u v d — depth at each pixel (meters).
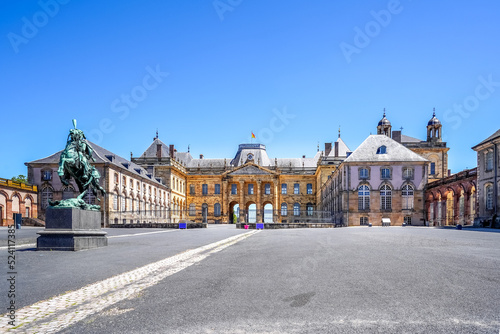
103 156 56.88
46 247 14.34
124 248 15.29
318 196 93.88
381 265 9.43
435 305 5.70
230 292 6.64
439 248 13.59
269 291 6.69
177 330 4.67
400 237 20.12
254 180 95.44
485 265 9.31
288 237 22.20
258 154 107.25
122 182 58.72
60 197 57.50
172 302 5.98
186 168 102.88
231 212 101.12
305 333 4.54
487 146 39.16
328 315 5.24
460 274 8.10
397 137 81.44
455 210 47.56
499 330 4.62
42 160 59.22
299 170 101.00
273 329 4.69
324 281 7.50
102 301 6.06
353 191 56.97
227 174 96.31
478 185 41.03
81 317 5.21
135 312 5.44
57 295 6.52
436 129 81.31
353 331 4.60
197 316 5.23
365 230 32.81
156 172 86.06
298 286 7.07
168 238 22.36
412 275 8.02
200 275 8.34
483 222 38.34
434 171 78.88
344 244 15.78
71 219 14.43
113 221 54.53
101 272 8.91
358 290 6.69
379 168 57.06
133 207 63.41
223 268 9.33
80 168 16.11
